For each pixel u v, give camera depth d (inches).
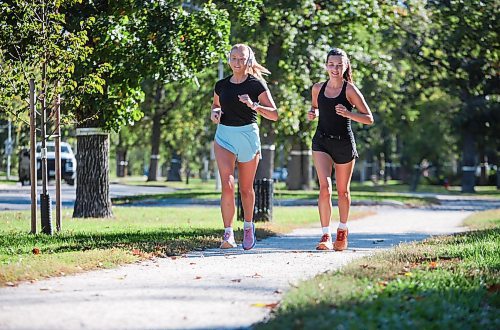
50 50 1320.1
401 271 826.8
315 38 2437.3
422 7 2615.7
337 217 2356.1
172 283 775.1
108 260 937.5
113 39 1587.1
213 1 2032.5
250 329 574.9
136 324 585.9
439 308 642.2
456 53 2738.7
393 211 3120.1
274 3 2364.7
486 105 5452.8
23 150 4394.7
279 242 1305.4
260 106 1054.4
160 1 1663.4
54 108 1422.2
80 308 641.0
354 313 593.3
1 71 1334.9
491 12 2479.1
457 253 1029.2
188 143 6486.2
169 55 1659.7
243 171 1098.1
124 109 1664.6
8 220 1808.6
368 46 2689.5
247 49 1079.0
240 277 816.3
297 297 649.6
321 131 1107.3
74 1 1396.4
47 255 976.9
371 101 4060.0
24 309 635.5
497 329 633.0
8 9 1328.7
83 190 1918.1
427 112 5585.6
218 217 2144.4
